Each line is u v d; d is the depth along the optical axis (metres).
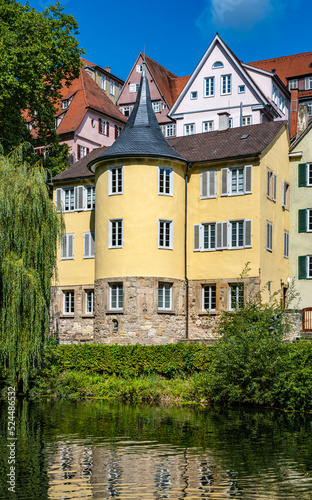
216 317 35.19
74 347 33.16
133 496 14.26
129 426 22.12
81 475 15.84
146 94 37.91
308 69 71.19
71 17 44.00
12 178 29.67
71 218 40.69
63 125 59.44
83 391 30.80
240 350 26.30
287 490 14.58
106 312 34.75
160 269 34.72
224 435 20.38
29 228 29.55
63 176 41.34
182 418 23.80
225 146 37.41
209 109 59.28
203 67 60.06
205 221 36.28
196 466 16.58
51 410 26.19
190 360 30.67
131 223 34.75
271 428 21.53
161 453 18.02
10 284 28.50
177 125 60.91
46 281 30.14
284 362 25.81
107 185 35.78
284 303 37.25
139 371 31.88
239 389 26.55
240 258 34.94
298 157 40.09
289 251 39.66
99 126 61.78
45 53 41.31
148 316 34.09
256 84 57.25
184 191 36.75
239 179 35.66
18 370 29.50
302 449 18.28
